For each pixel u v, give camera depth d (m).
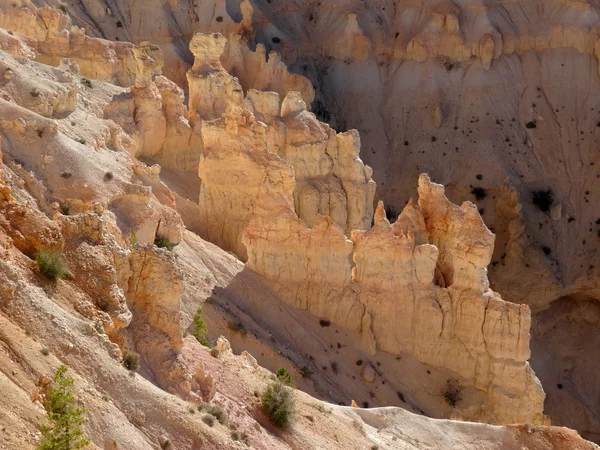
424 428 43.06
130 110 63.22
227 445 31.06
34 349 28.66
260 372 38.84
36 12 72.19
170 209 52.22
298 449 35.16
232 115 59.47
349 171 66.50
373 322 52.31
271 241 52.75
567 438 44.28
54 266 32.00
